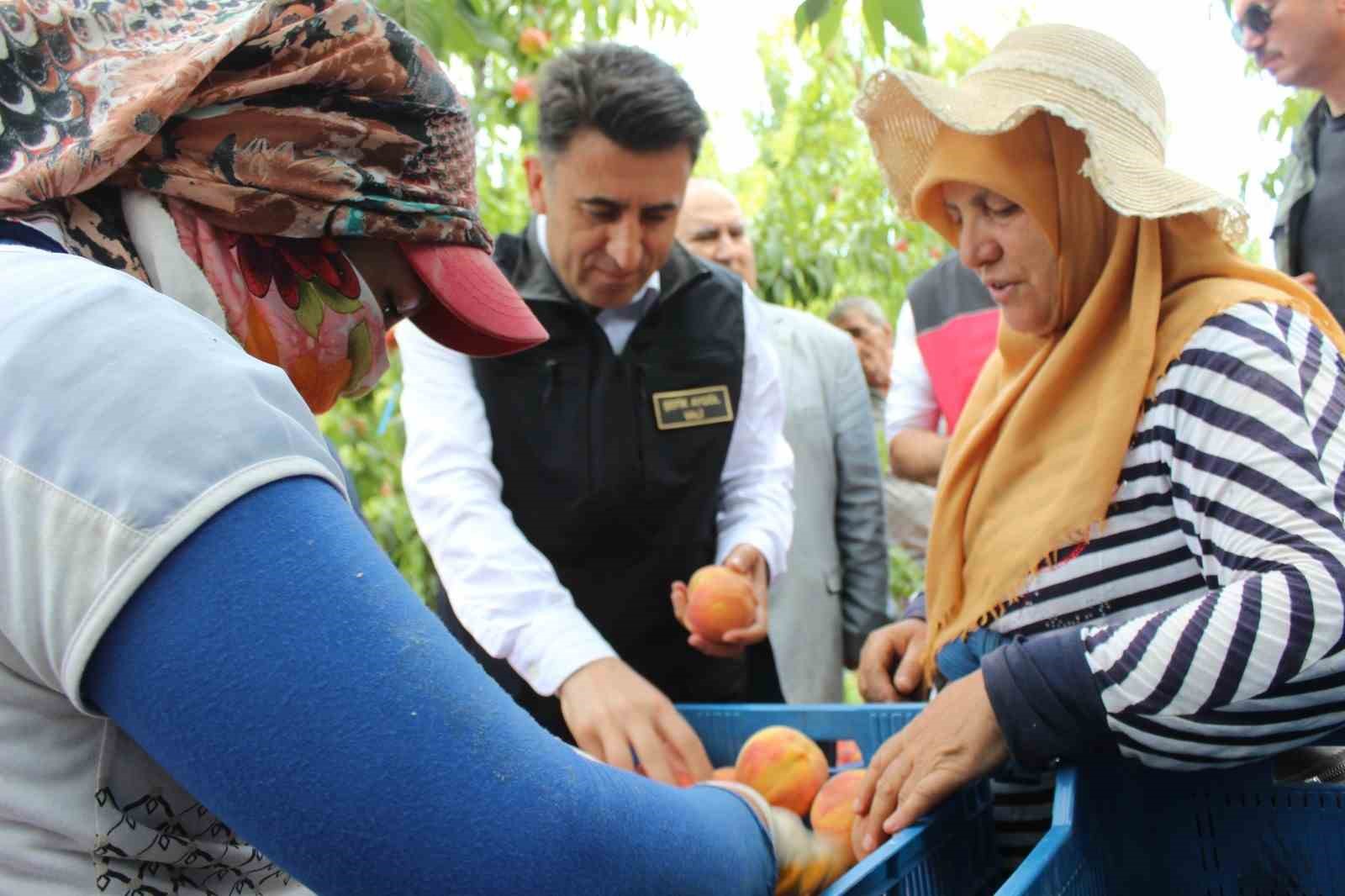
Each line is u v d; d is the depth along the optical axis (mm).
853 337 4918
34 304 799
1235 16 2398
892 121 1972
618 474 2312
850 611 3258
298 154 966
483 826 751
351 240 1055
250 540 750
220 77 932
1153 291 1551
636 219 2209
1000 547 1691
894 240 7461
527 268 2400
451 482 2232
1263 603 1278
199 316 865
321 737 728
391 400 3293
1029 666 1383
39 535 749
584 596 2381
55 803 838
